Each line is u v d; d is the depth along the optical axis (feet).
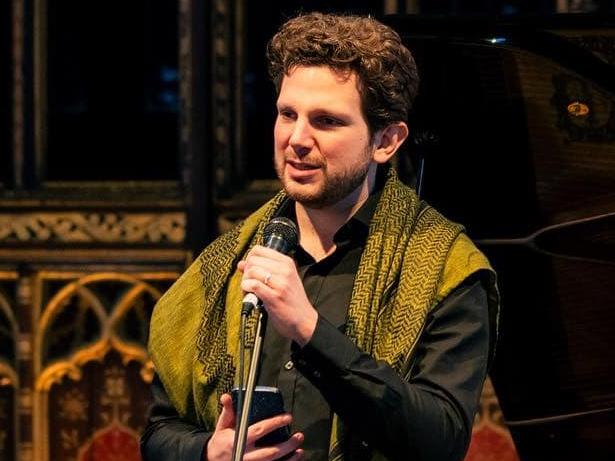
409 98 18.08
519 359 23.95
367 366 16.35
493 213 23.52
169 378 18.86
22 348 39.55
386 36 17.56
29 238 39.70
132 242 39.45
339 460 17.08
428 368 17.12
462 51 21.79
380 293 17.48
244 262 16.57
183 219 39.40
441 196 23.82
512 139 22.81
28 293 39.63
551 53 21.54
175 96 40.40
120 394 39.63
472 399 17.13
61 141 40.40
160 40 40.32
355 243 18.31
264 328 16.38
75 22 40.32
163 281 39.50
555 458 24.44
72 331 39.68
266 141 39.24
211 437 17.44
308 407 17.57
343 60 17.15
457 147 23.11
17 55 39.86
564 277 23.48
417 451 16.35
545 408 24.11
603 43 22.03
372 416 16.25
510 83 22.17
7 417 40.01
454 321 17.42
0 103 40.50
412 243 17.93
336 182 17.29
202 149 39.19
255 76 39.22
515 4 38.52
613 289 23.26
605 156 22.54
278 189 38.88
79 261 39.50
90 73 40.42
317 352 16.20
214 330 18.62
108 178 40.27
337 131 17.19
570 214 23.11
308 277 18.25
